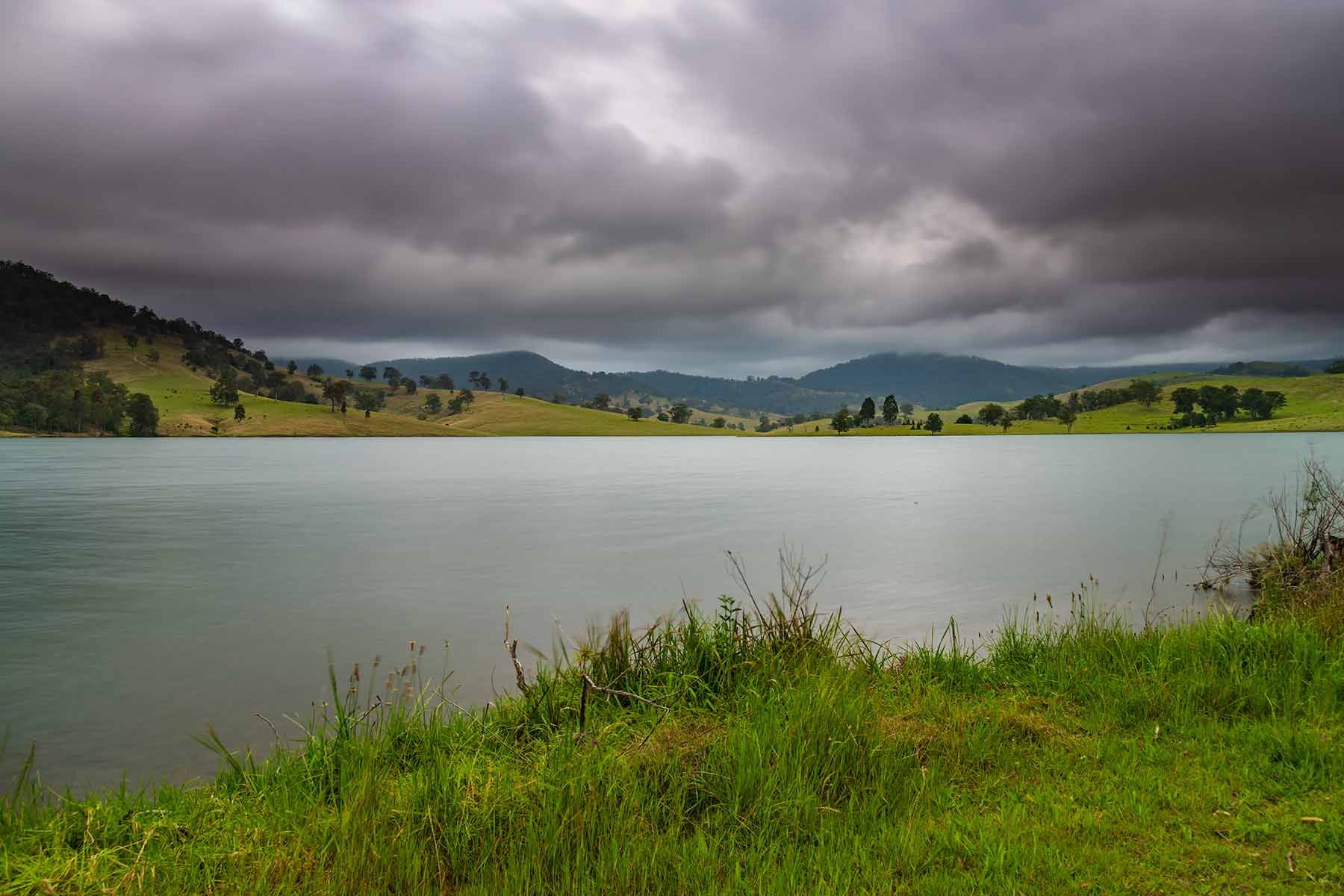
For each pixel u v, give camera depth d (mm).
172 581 23922
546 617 18828
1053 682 8711
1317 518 17219
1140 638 10109
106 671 14469
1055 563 25328
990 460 110562
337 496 56875
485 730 7512
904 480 71000
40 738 11133
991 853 4871
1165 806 5578
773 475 82062
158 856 5035
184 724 11688
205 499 53969
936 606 19031
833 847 5090
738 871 4688
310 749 6953
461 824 5305
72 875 4844
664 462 114438
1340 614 10000
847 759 6262
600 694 8094
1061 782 6051
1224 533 31734
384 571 25422
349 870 4770
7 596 21609
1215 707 7527
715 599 20594
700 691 8297
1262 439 179125
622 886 4645
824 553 28156
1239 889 4547
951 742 6785
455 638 16922
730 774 6008
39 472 85562
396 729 7387
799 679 8125
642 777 6105
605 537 33688
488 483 70312
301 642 16656
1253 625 9859
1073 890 4547
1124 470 80438
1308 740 6328
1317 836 4996
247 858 5074
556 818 5242
